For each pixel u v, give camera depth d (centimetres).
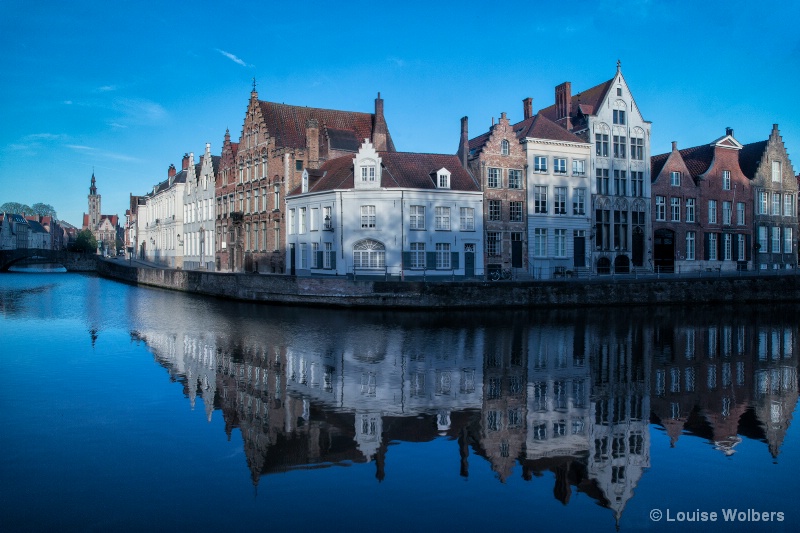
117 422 1303
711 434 1288
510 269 4419
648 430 1309
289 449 1157
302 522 866
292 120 5225
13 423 1291
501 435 1259
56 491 959
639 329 2759
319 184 4384
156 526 850
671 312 3462
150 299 4056
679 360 2073
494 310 3391
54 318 2975
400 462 1098
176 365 1875
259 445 1173
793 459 1142
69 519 867
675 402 1538
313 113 5359
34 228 17825
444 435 1253
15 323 2784
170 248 7588
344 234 4016
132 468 1052
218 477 1018
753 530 862
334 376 1753
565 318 3103
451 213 4162
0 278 6862
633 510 923
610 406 1492
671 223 5050
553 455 1148
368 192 3991
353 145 5041
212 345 2222
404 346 2241
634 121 4925
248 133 5400
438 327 2728
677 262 5059
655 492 992
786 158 5644
